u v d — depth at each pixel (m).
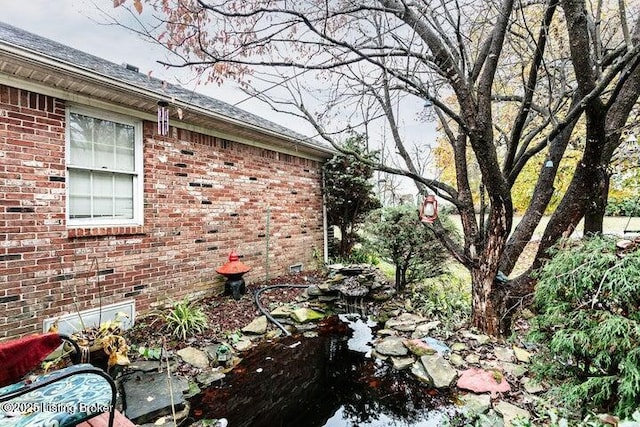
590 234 2.99
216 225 5.69
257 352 4.19
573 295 2.44
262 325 4.71
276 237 6.95
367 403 3.19
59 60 3.41
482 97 3.64
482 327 4.32
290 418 2.97
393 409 3.08
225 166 5.86
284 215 7.15
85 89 3.89
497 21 3.70
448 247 4.62
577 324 2.39
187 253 5.23
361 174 8.19
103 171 4.29
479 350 3.87
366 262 8.47
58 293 3.81
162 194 4.90
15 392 1.34
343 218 8.70
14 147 3.52
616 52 3.98
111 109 4.27
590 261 2.32
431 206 4.50
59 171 3.84
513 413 2.76
